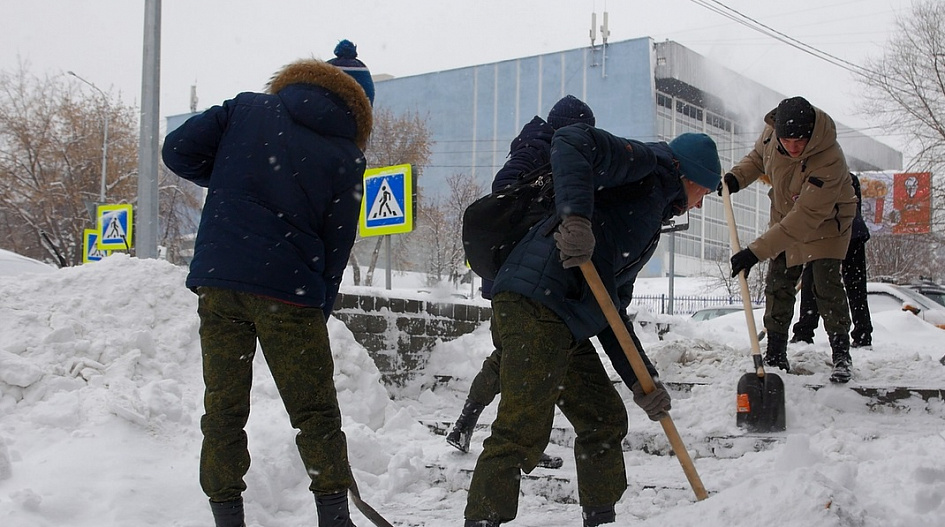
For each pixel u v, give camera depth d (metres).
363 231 8.12
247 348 3.02
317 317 3.02
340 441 3.04
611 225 3.02
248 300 2.91
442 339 6.74
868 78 28.06
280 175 2.96
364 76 4.03
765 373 4.71
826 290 5.15
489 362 4.45
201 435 3.93
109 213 14.59
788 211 5.14
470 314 7.14
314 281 2.97
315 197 3.00
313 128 3.06
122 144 30.98
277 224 2.92
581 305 2.90
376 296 6.05
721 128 51.50
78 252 29.73
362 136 3.27
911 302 12.71
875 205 33.81
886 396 4.88
